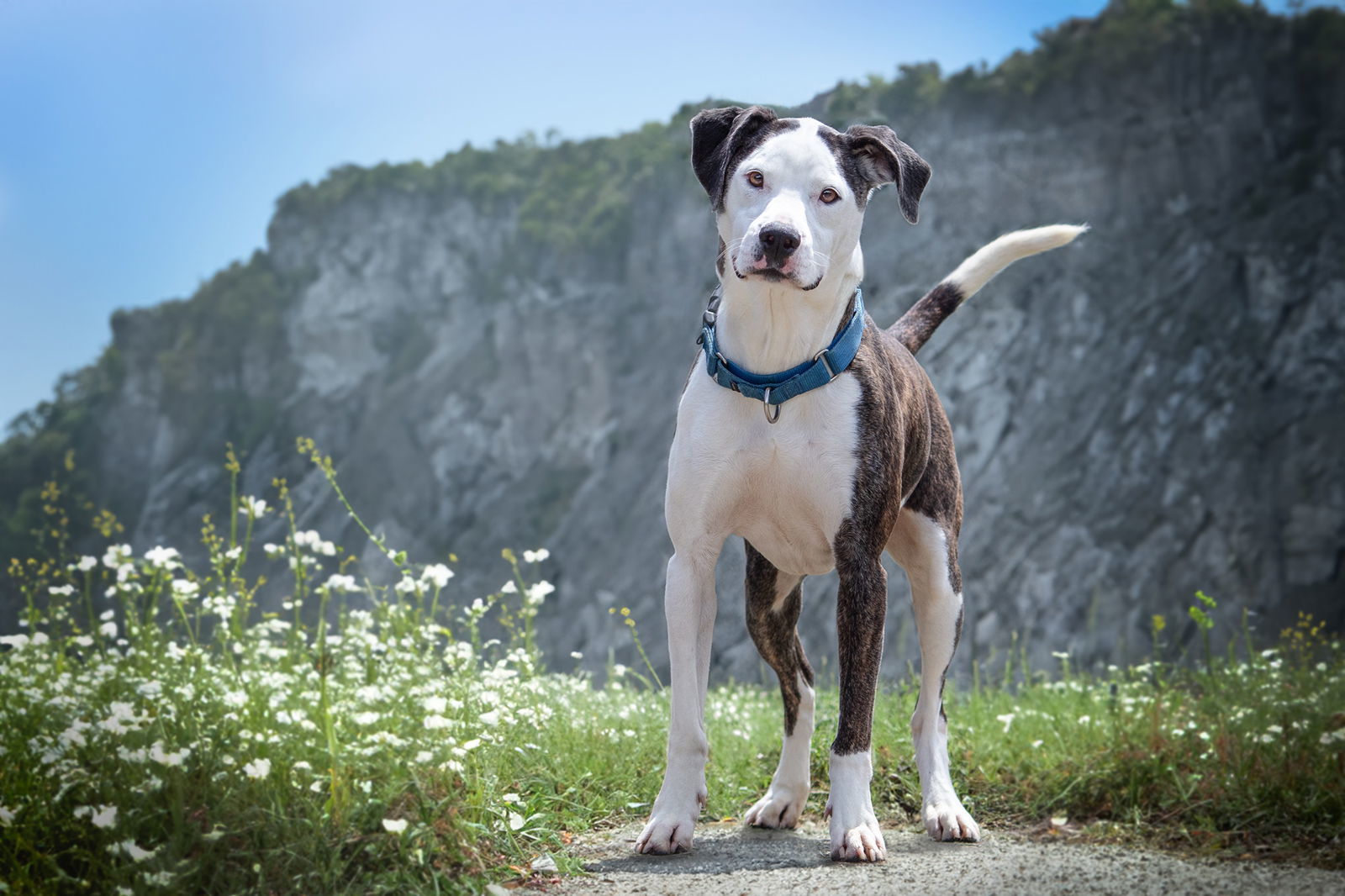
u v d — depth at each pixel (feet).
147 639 13.57
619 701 16.81
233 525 14.30
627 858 10.18
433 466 223.30
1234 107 179.32
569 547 195.31
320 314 262.26
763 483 10.88
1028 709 16.76
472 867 9.22
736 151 10.79
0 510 263.90
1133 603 138.31
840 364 10.70
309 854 8.61
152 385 275.39
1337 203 165.68
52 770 9.43
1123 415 154.20
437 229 266.36
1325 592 136.46
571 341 223.71
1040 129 183.83
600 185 259.39
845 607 10.66
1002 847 10.69
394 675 13.01
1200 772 12.24
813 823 12.18
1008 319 166.61
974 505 152.76
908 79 200.34
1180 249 168.35
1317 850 10.25
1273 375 153.38
